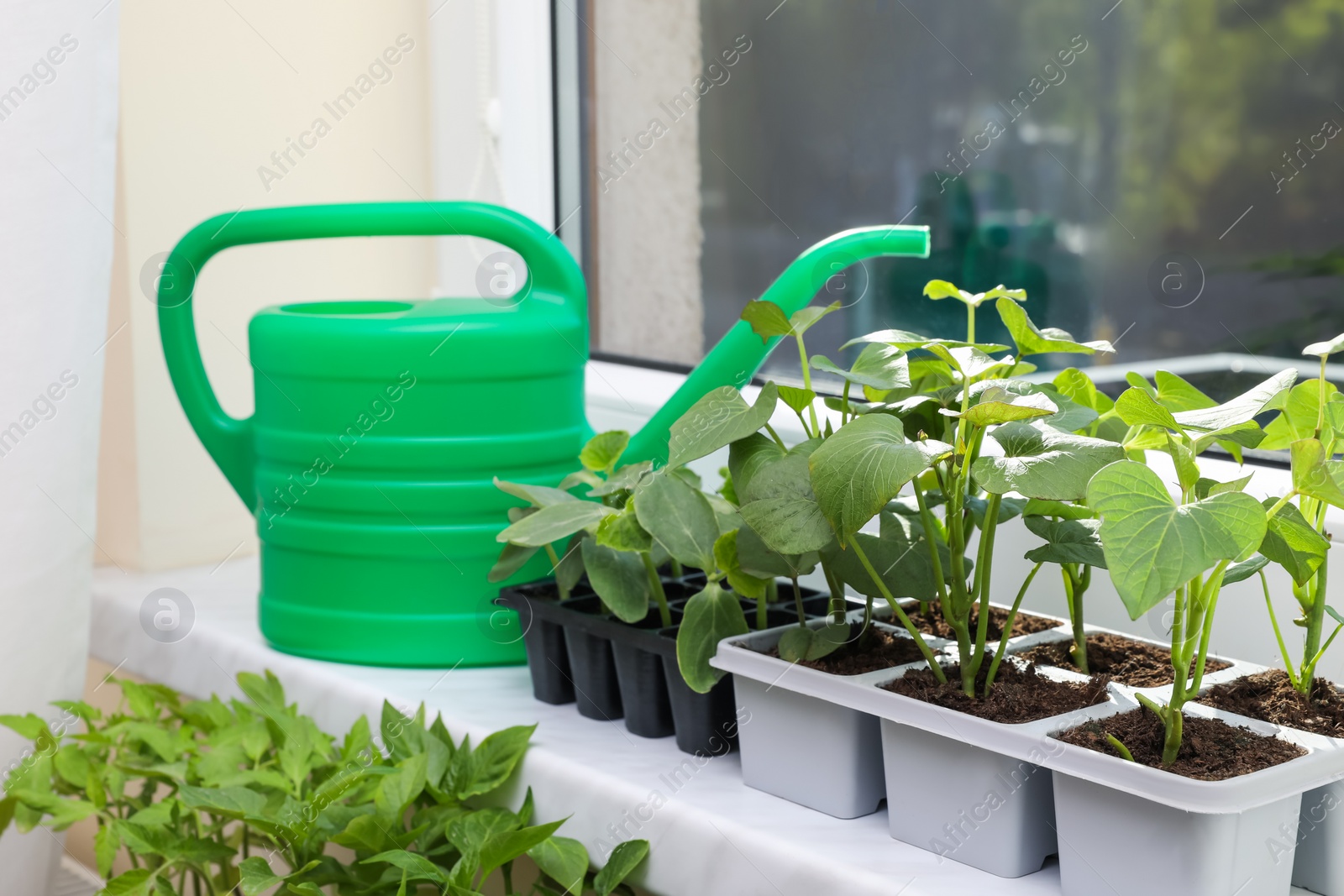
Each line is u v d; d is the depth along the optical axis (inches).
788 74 39.2
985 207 35.0
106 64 29.4
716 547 22.8
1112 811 17.3
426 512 28.6
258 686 28.9
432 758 25.1
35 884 31.9
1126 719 18.3
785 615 25.6
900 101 36.4
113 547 40.3
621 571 24.8
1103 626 25.2
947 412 17.6
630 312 45.2
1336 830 18.3
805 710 21.6
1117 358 32.7
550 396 29.2
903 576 21.1
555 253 29.6
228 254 38.9
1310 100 28.2
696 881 21.5
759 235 40.9
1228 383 30.6
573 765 23.9
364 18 41.3
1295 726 18.4
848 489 17.5
